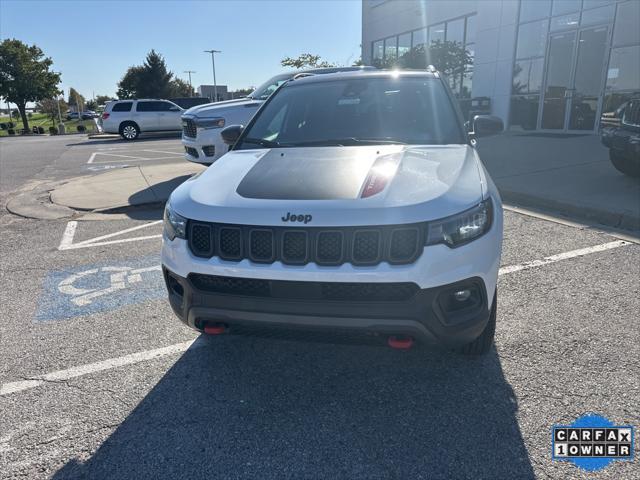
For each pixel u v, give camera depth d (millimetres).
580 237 4879
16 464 2143
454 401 2477
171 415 2447
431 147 3059
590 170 7668
